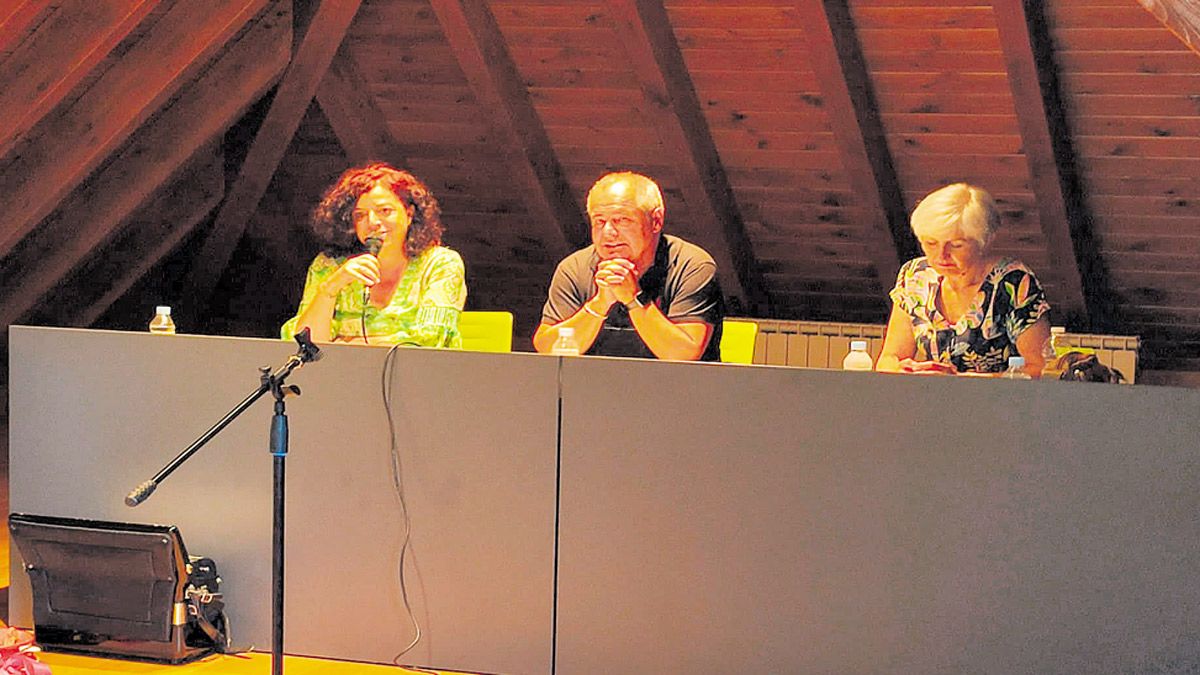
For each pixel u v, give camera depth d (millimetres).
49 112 4773
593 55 5586
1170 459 2766
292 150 6523
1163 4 3783
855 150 5637
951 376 2877
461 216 6809
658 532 3043
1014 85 5125
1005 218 6047
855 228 6316
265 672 3158
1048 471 2836
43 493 3398
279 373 2928
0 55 4305
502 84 5715
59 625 3266
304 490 3234
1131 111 5336
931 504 2900
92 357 3352
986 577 2881
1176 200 5730
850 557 2949
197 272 6926
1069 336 6418
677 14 5309
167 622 3193
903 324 3654
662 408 3023
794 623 2984
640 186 3586
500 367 3105
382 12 5605
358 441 3197
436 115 6129
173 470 3115
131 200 5625
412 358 3152
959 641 2902
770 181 6148
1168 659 2789
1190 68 5027
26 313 6203
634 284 3531
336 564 3229
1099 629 2826
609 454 3059
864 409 2924
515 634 3133
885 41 5246
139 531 3162
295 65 5695
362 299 3598
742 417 2984
